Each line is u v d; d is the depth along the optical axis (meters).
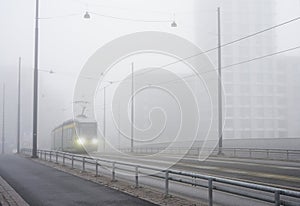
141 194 12.62
